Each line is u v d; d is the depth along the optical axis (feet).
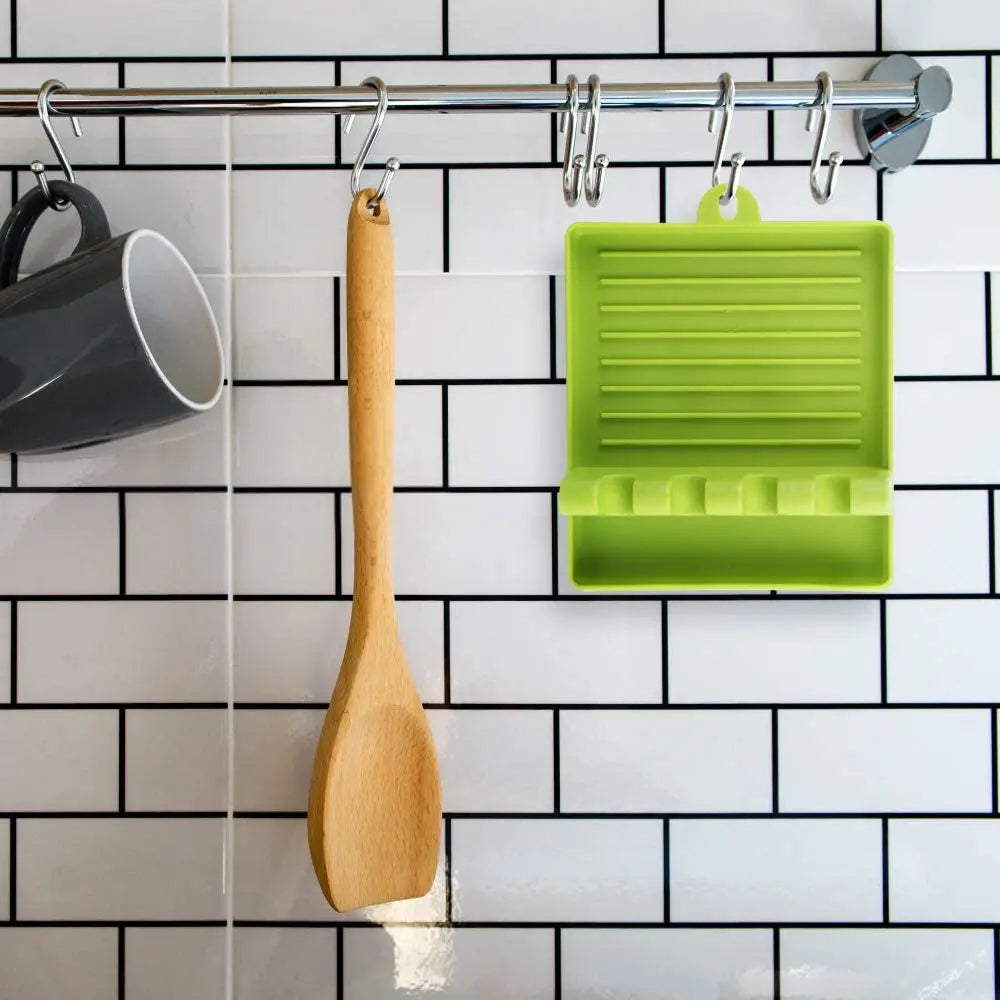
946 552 2.45
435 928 2.45
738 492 2.23
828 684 2.45
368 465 2.16
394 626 2.25
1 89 2.07
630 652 2.46
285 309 2.47
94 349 2.02
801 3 2.45
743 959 2.44
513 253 2.46
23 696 2.47
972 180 2.45
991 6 2.45
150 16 2.46
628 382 2.43
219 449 2.47
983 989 2.43
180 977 2.46
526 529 2.46
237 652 2.47
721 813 2.45
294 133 2.46
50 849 2.46
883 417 2.39
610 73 2.45
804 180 2.46
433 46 2.46
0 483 2.48
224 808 2.46
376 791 2.29
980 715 2.45
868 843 2.45
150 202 2.46
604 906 2.45
